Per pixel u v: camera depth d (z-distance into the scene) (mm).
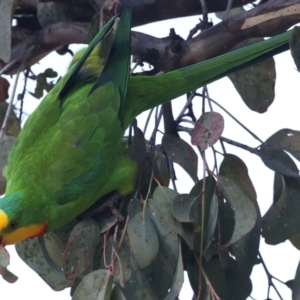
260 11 5031
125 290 4520
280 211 4797
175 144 4801
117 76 5195
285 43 5168
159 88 5332
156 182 4840
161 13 5691
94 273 4363
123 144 5379
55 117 5137
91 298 4324
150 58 5355
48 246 5059
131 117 5367
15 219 4809
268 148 4809
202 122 4523
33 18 6129
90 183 4984
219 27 5164
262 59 5215
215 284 4676
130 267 4555
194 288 4633
